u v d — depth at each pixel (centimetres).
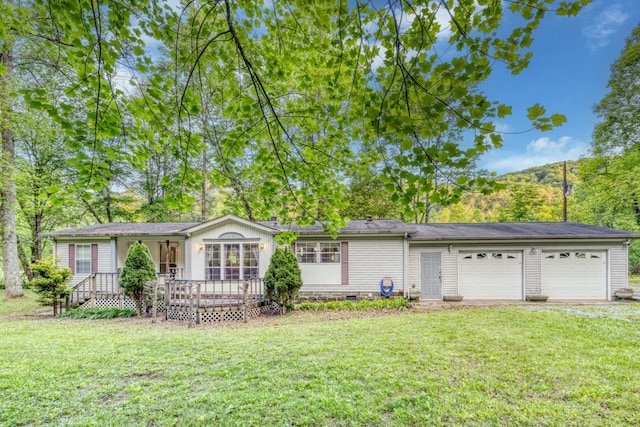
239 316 880
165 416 336
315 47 335
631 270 1992
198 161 1177
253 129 359
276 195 402
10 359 510
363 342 591
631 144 1511
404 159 224
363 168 380
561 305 982
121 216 1872
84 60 282
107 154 301
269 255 1096
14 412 342
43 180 1486
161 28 298
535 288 1103
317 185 392
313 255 1124
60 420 329
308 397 374
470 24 221
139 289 916
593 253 1097
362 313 930
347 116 343
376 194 1834
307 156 381
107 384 414
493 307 952
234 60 338
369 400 366
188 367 471
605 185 1709
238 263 1101
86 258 1173
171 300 903
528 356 505
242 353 535
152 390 396
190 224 1314
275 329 729
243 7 320
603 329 673
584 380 416
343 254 1119
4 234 1195
